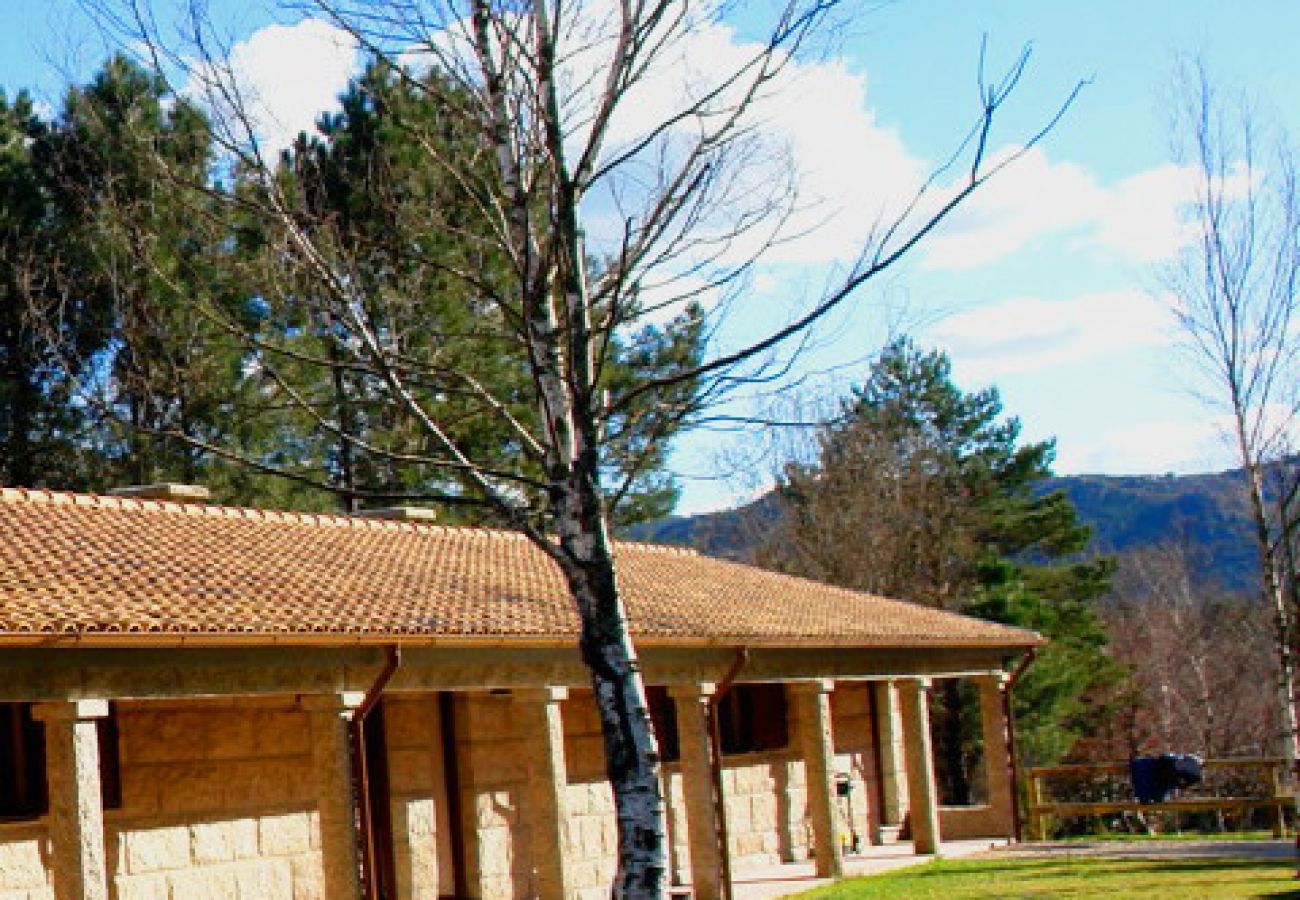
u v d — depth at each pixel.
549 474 10.76
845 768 29.03
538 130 10.86
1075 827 46.78
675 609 21.73
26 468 28.64
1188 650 55.12
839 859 23.33
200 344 15.34
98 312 15.26
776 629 21.95
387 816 19.23
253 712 17.61
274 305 11.44
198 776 16.86
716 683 20.95
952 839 29.45
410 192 13.76
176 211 13.59
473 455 24.95
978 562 50.62
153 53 10.80
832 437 51.16
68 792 12.73
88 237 16.86
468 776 20.20
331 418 19.16
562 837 17.89
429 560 20.78
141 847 16.09
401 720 19.75
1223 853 24.69
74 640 12.54
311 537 20.38
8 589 13.45
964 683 48.97
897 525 50.47
